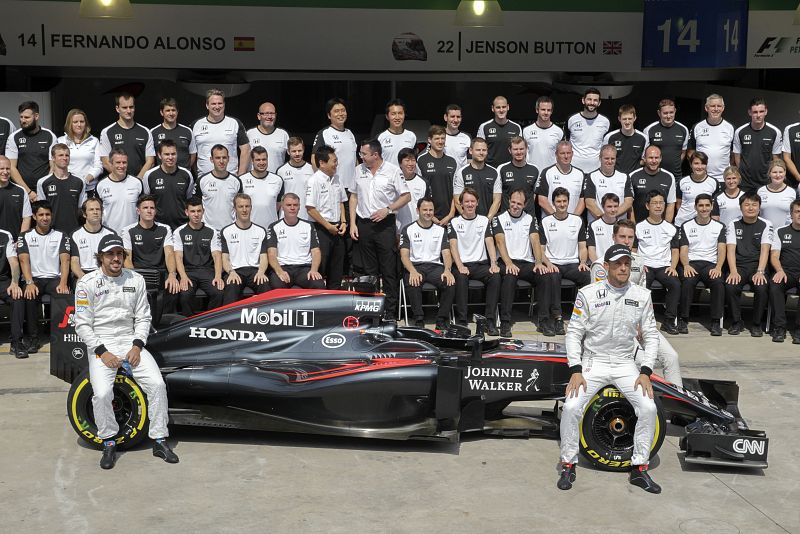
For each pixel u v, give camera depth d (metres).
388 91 16.39
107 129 9.70
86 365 6.50
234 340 6.73
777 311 9.09
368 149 9.18
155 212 9.07
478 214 9.64
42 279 8.56
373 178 9.27
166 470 5.91
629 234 7.08
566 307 10.32
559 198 9.41
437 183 9.81
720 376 7.94
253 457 6.16
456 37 12.37
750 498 5.62
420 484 5.76
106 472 5.86
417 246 9.26
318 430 6.34
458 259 9.20
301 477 5.84
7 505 5.37
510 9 12.40
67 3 11.71
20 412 6.90
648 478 5.74
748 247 9.28
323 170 9.20
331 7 12.14
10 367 8.01
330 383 6.30
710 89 15.20
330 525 5.17
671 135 10.47
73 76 12.45
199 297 9.05
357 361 6.63
